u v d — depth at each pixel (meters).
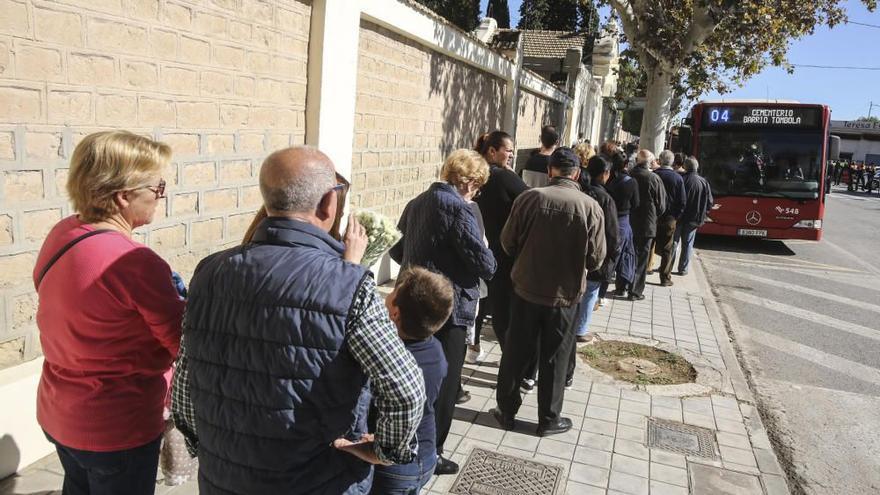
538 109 14.28
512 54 10.85
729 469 3.97
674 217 8.59
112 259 1.94
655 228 7.81
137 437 2.07
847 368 6.20
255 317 1.66
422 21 6.87
